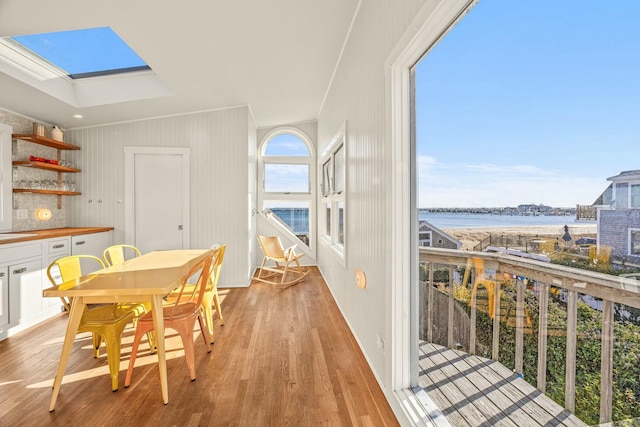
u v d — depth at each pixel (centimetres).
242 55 283
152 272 198
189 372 189
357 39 233
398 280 155
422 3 126
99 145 383
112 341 171
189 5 206
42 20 201
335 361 205
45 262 279
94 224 382
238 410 155
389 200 159
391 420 149
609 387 71
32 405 159
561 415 85
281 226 533
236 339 239
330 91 370
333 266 354
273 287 399
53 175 361
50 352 217
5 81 253
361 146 223
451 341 136
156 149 391
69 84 307
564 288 80
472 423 123
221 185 403
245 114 407
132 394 168
